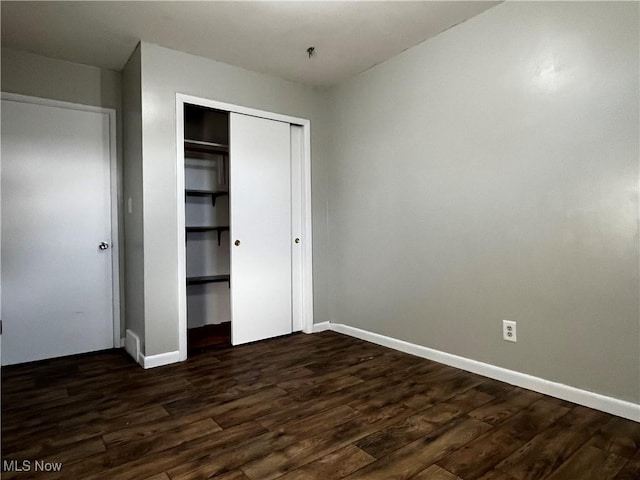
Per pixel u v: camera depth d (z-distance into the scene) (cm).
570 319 195
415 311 274
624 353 177
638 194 172
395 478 137
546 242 203
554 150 198
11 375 245
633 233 174
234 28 240
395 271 288
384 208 295
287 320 332
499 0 215
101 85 297
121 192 304
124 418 184
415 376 234
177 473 141
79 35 247
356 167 318
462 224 241
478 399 200
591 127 185
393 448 156
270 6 217
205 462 147
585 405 189
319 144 344
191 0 210
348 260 329
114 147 303
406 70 273
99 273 297
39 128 275
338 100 333
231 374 242
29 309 272
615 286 179
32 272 273
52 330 280
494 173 224
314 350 289
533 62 205
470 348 240
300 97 331
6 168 264
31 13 221
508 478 136
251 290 310
